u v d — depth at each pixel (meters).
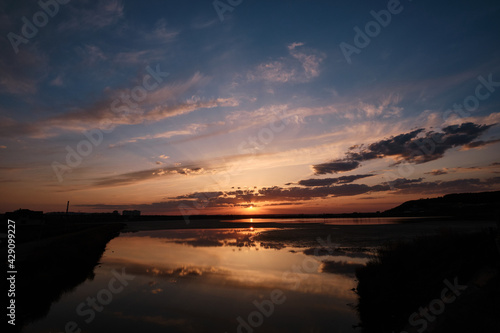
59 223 70.31
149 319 9.78
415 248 11.31
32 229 47.09
